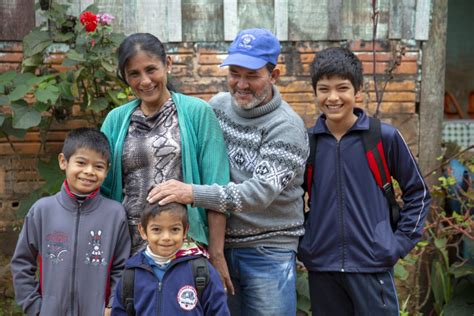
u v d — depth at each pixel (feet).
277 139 8.79
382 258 9.27
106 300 8.76
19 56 13.60
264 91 8.93
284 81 14.28
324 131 9.53
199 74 14.11
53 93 12.16
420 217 9.50
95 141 8.60
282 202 9.19
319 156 9.57
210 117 8.86
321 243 9.52
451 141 15.56
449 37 20.68
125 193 8.97
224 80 14.15
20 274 8.87
